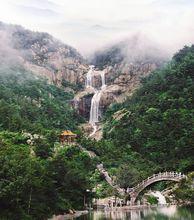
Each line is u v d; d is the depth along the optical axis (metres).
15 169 84.19
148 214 105.12
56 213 102.75
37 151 133.75
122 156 193.50
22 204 86.94
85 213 110.69
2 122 176.25
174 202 143.75
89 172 160.75
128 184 151.25
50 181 99.50
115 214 107.44
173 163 176.75
